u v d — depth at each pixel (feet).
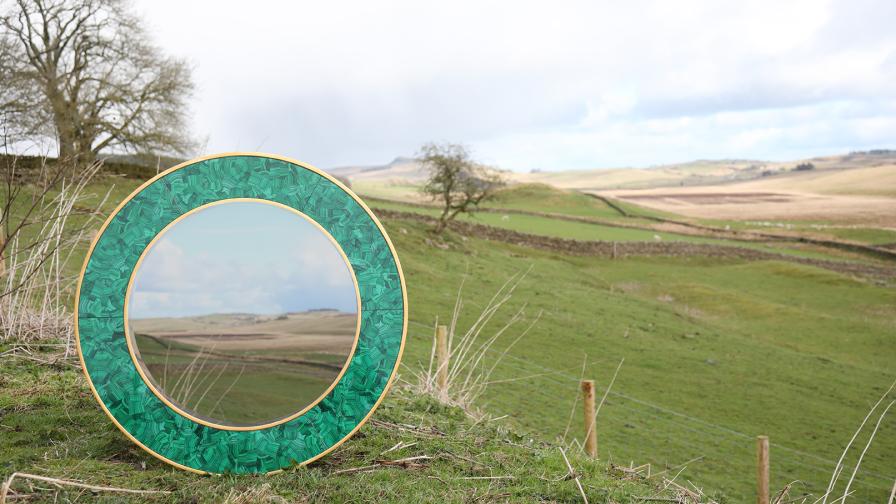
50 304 32.71
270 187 17.30
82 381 25.05
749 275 203.31
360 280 17.70
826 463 63.21
